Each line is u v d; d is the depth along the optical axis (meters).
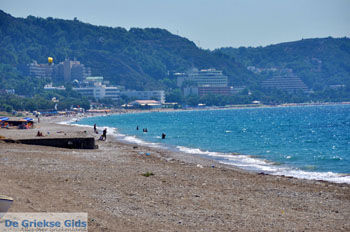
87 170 48.81
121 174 47.19
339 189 44.31
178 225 28.22
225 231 27.59
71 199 32.72
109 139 127.38
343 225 30.44
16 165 49.47
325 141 127.38
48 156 61.94
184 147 104.12
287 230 28.53
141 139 129.62
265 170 65.12
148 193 37.50
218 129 187.50
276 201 37.56
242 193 40.31
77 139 80.88
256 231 27.98
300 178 53.47
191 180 45.97
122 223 27.48
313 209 35.12
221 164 70.25
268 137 141.88
